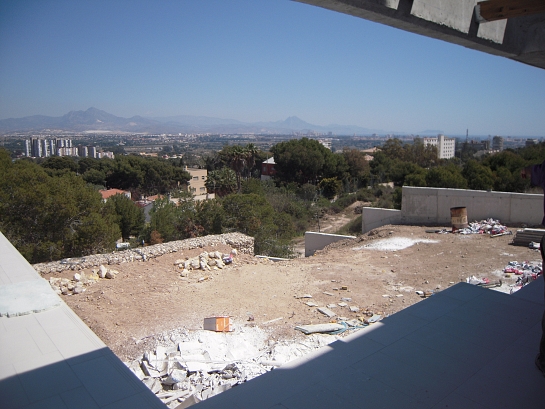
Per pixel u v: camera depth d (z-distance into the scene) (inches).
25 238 589.6
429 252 511.5
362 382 126.5
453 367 135.6
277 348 266.1
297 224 1382.9
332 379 128.3
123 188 2304.4
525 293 208.4
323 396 118.9
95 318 327.3
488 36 207.9
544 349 130.6
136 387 131.2
